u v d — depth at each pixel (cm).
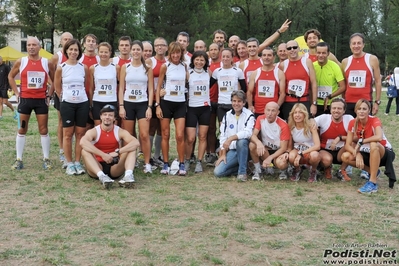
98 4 3322
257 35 4919
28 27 4322
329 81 764
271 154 734
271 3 4541
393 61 5631
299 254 419
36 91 761
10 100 2445
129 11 3372
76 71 730
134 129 758
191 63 766
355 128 676
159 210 546
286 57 841
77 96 730
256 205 571
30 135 1154
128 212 540
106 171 690
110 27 3456
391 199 602
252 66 809
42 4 3922
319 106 777
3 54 2973
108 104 741
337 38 5772
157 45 782
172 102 742
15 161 806
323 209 557
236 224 496
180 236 462
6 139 1086
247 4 4838
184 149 773
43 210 546
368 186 639
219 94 783
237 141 718
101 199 596
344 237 461
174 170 753
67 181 692
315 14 5028
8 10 4762
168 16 3728
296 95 746
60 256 409
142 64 741
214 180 716
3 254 414
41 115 773
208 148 852
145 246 436
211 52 834
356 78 742
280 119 720
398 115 1722
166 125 752
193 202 588
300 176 737
